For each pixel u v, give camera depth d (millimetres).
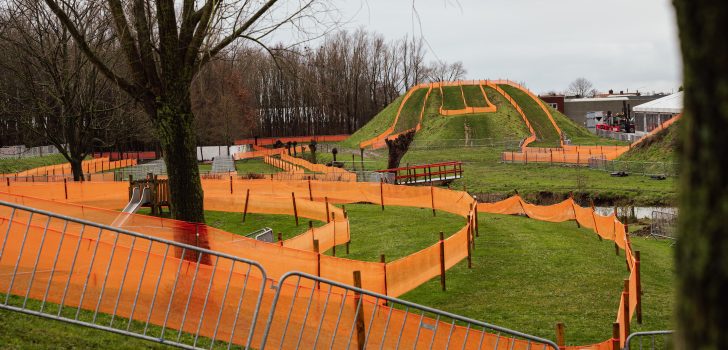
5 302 10805
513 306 17531
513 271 21109
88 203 32719
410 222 30297
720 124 2730
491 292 18859
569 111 142000
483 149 88438
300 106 134625
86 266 11141
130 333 10141
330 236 22328
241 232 29578
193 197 16328
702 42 2752
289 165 68562
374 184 35062
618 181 53531
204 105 87062
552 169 65062
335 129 139750
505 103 110562
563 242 25500
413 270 17094
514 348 11734
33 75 41031
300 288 10906
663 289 19500
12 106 42500
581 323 16094
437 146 92312
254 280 10828
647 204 45500
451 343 11312
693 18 2787
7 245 11219
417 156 84625
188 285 11016
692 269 2850
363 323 11047
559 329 11438
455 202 31875
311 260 15125
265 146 118250
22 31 34969
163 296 11039
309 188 35656
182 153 16125
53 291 11109
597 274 20766
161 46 15695
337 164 70188
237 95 95000
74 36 15305
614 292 18859
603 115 125188
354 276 11133
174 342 10164
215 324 10922
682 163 2959
